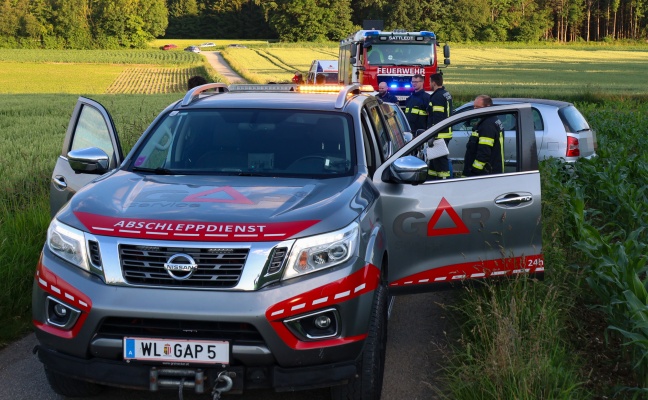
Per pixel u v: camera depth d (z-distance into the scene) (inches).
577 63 3558.1
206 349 141.9
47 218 297.9
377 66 795.4
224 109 209.2
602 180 358.9
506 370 158.9
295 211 154.3
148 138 201.2
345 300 146.5
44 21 4938.5
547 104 457.7
